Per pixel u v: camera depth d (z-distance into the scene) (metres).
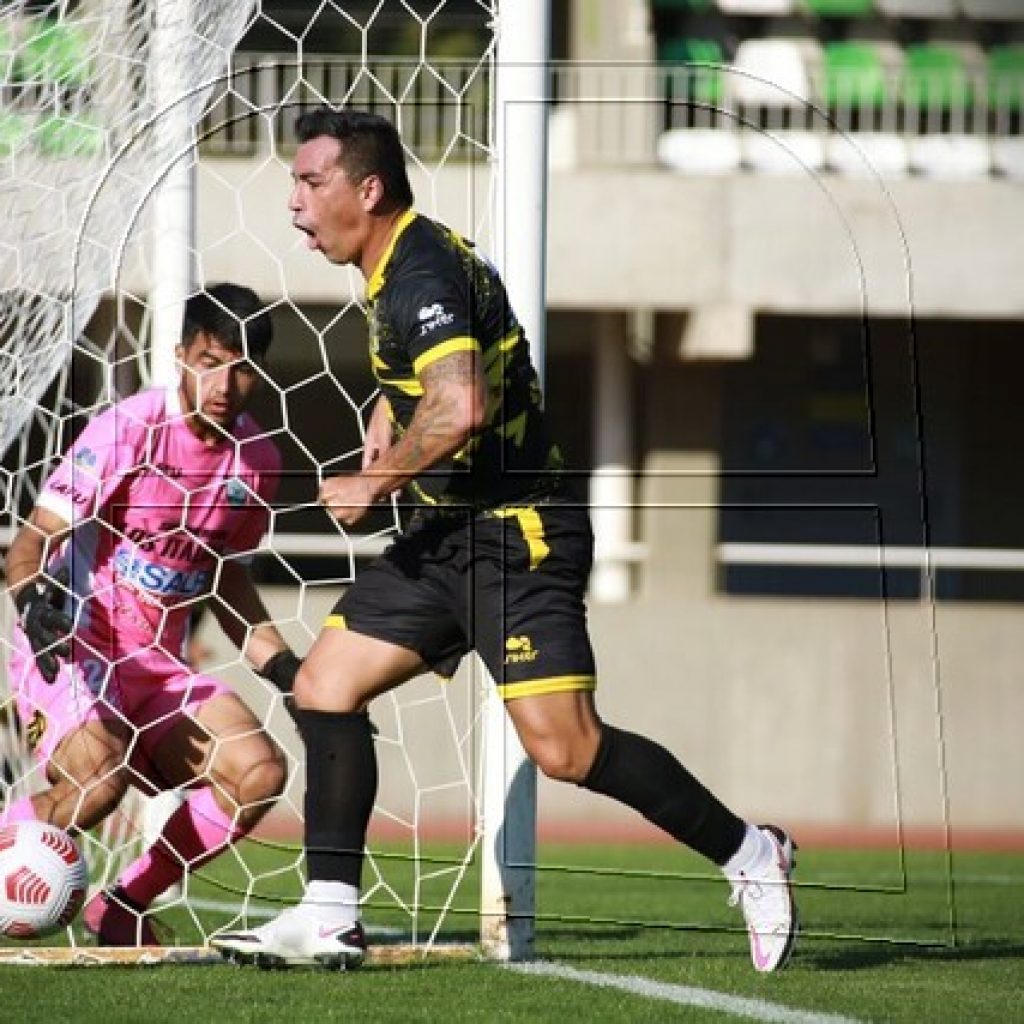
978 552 61.22
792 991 16.16
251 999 15.29
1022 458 69.75
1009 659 60.44
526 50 19.27
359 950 16.88
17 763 24.59
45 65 22.86
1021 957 19.55
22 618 18.70
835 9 70.50
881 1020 14.59
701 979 16.94
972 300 61.16
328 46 45.31
